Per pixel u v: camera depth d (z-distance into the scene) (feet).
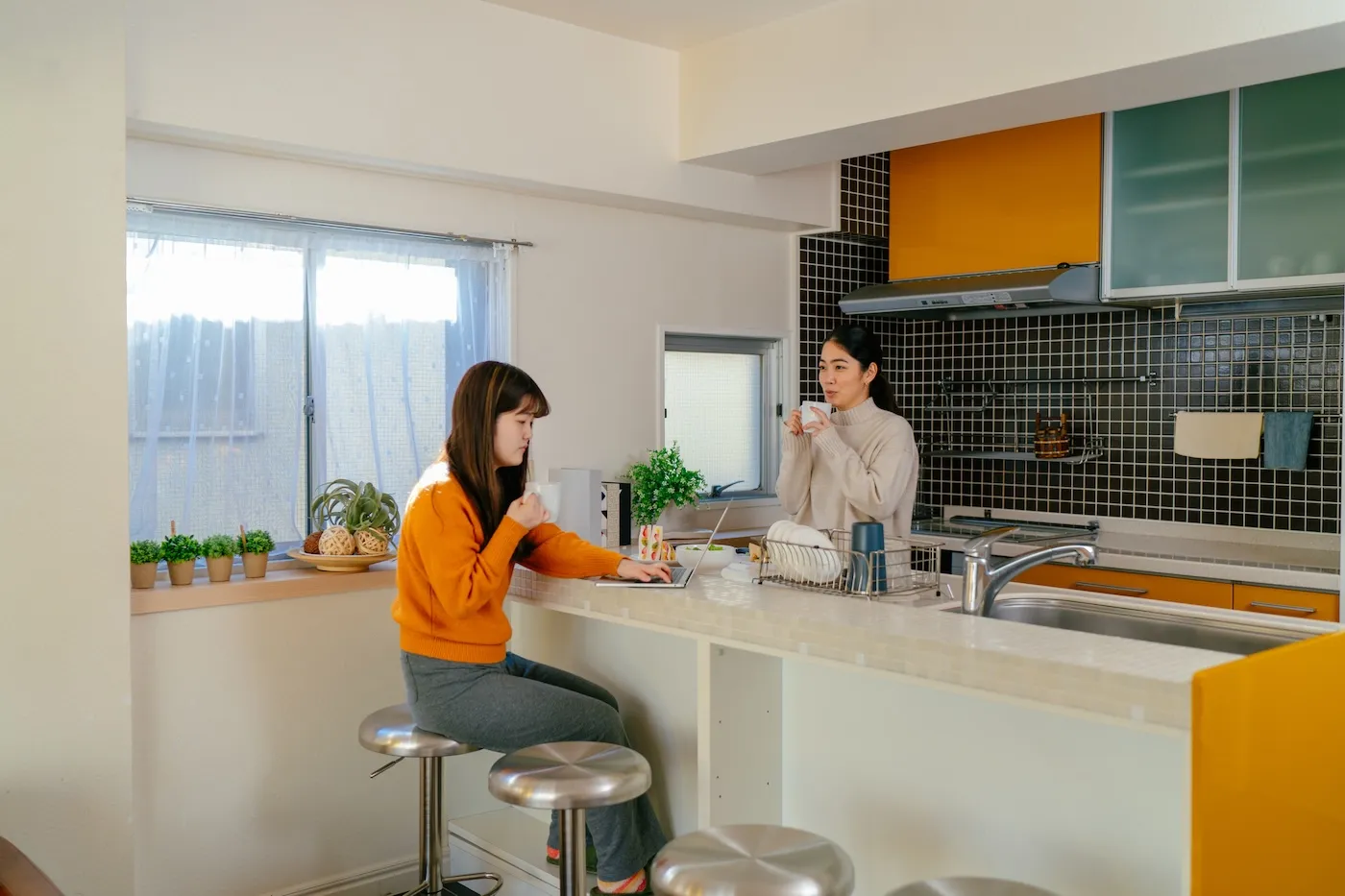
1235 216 12.06
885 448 10.13
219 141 9.64
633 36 12.07
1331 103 11.39
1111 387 14.51
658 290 13.41
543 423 12.29
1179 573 12.13
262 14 9.55
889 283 15.15
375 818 10.46
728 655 7.76
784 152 12.11
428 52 10.57
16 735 7.38
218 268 9.93
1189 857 5.02
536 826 10.52
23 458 7.38
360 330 10.84
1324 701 5.80
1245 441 12.96
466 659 8.18
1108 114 13.12
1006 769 6.83
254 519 10.19
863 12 10.78
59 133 7.48
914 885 5.47
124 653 7.81
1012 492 15.61
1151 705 5.24
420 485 8.22
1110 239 13.15
